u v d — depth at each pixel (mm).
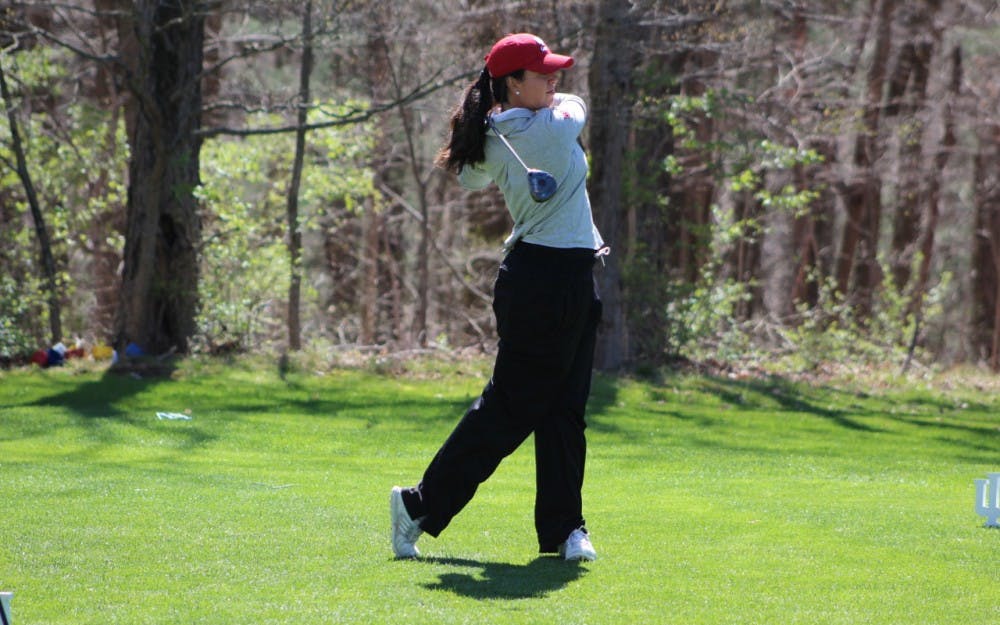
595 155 46656
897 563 15422
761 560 15555
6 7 43781
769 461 27766
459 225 88500
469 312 83750
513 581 14188
